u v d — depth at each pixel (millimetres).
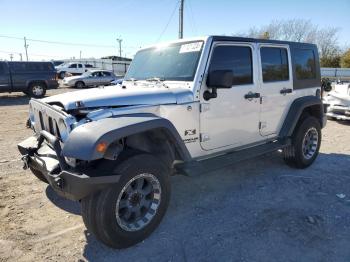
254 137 4820
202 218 3871
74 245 3326
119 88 4027
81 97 3412
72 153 2846
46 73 18719
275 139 5258
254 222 3768
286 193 4602
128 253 3195
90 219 3039
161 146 3717
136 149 3391
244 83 4504
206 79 3959
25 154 3816
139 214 3379
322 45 56219
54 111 3309
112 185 3039
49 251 3225
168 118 3697
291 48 5324
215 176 5258
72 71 34781
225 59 4211
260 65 4723
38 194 4488
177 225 3707
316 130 5715
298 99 5465
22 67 17984
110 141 2881
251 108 4625
